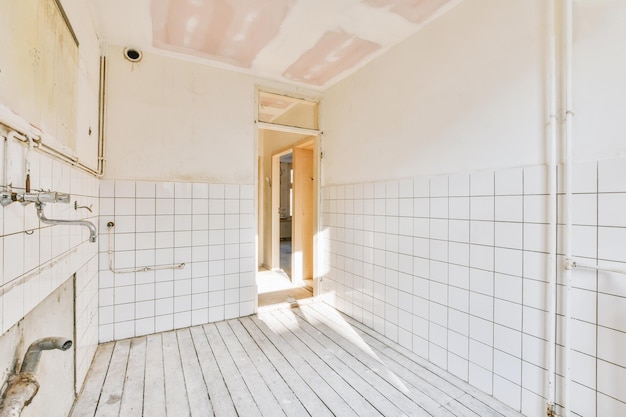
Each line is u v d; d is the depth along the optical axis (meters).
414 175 2.33
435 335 2.14
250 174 3.06
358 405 1.72
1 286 0.86
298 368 2.10
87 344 2.01
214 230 2.88
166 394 1.80
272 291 3.88
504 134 1.75
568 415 1.46
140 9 2.06
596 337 1.39
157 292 2.63
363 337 2.58
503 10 1.76
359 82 2.95
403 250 2.41
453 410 1.68
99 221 2.40
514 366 1.68
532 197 1.61
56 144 1.30
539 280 1.58
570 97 1.47
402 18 2.17
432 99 2.19
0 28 0.86
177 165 2.71
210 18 2.17
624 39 1.32
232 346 2.41
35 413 1.16
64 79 1.48
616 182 1.33
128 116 2.52
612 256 1.34
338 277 3.23
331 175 3.38
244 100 3.04
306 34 2.37
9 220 0.91
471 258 1.90
